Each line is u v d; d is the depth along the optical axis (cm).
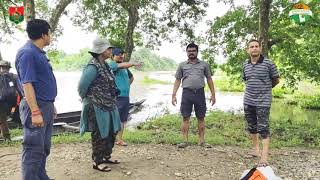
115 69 729
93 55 586
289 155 775
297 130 1166
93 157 613
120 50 739
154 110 1978
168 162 675
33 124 458
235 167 665
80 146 794
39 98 475
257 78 664
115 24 1745
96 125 588
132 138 859
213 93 800
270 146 866
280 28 1694
